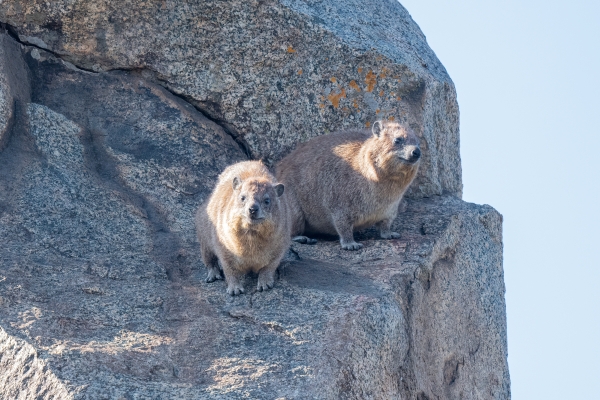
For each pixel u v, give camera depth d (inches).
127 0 1359.5
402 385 1041.5
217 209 1097.4
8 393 885.2
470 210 1342.3
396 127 1238.9
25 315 976.3
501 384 1280.8
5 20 1341.0
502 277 1354.6
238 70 1375.5
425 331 1149.1
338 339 971.3
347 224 1251.2
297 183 1307.8
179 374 923.4
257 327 1002.7
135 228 1207.6
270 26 1368.1
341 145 1289.4
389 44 1425.9
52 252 1121.4
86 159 1289.4
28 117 1283.2
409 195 1378.0
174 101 1385.3
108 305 1031.0
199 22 1369.3
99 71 1387.8
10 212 1159.6
